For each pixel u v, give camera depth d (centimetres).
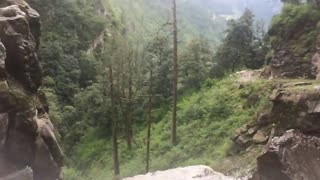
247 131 1989
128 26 7356
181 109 3241
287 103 1555
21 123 846
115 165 2477
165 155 2536
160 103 3566
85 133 3562
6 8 956
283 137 962
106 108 3341
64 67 4206
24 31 963
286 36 2670
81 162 3241
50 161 961
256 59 3875
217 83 3416
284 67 2630
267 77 2978
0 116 790
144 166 2522
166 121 3206
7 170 820
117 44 4228
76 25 5047
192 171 1680
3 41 901
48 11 4566
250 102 2648
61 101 3853
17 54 928
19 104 842
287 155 909
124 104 3203
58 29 4681
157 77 3622
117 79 3156
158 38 3781
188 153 2403
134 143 3089
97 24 5412
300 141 929
